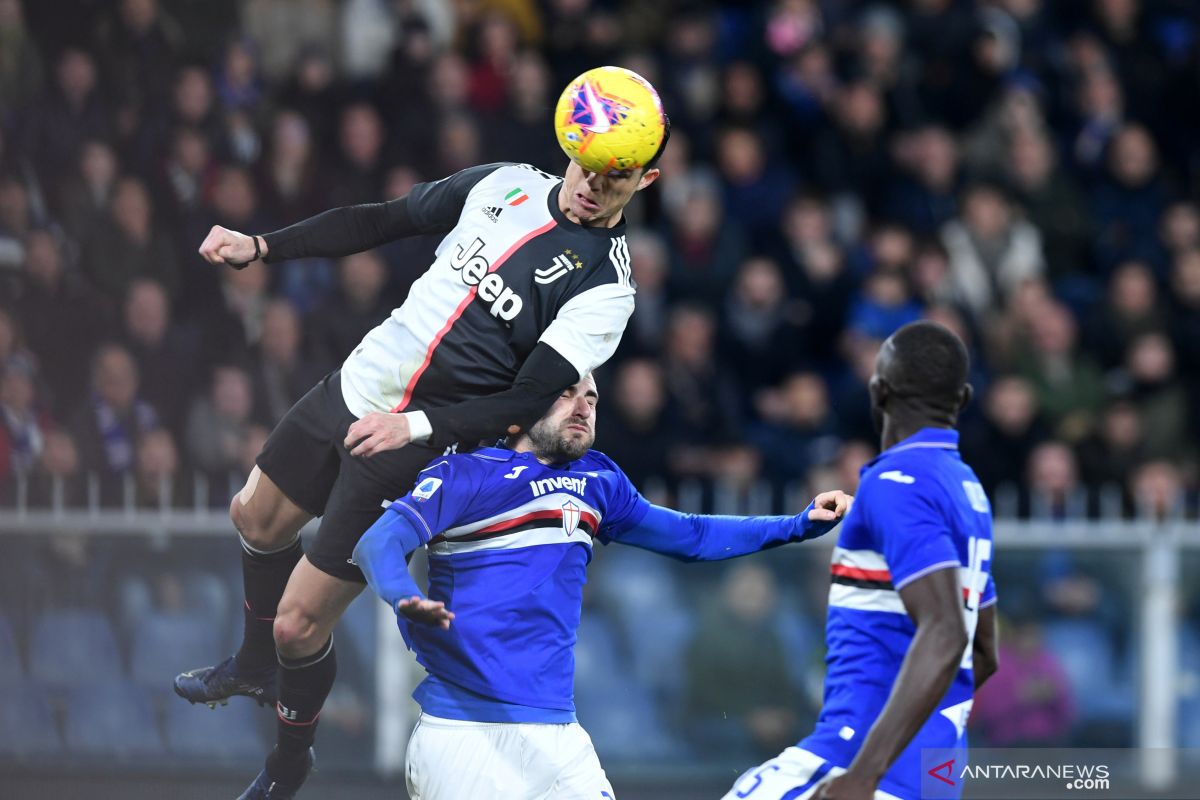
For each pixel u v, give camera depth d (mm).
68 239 31703
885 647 14383
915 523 13898
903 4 41188
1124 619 29406
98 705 27375
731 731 28562
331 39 36906
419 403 16016
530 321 15727
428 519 15531
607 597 28422
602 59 38344
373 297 32125
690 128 37594
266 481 16797
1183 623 29469
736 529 17312
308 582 16422
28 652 27328
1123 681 29297
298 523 17078
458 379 15852
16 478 28438
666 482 31188
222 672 18625
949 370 14633
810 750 14555
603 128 14953
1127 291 36375
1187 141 41781
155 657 27453
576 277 15703
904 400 14773
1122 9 42500
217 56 35344
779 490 31531
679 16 40281
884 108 39125
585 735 16797
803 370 34781
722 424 32344
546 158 35531
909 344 14773
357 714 27812
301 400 16734
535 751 16234
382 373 16125
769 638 28719
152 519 27594
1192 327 36688
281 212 32688
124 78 33344
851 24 40875
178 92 33281
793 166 38188
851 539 14602
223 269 32062
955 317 34844
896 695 13391
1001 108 39094
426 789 16469
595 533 17047
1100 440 33812
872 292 34906
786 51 38781
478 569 16266
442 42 38719
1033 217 38438
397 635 28000
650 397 31484
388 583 14578
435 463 16062
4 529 27422
